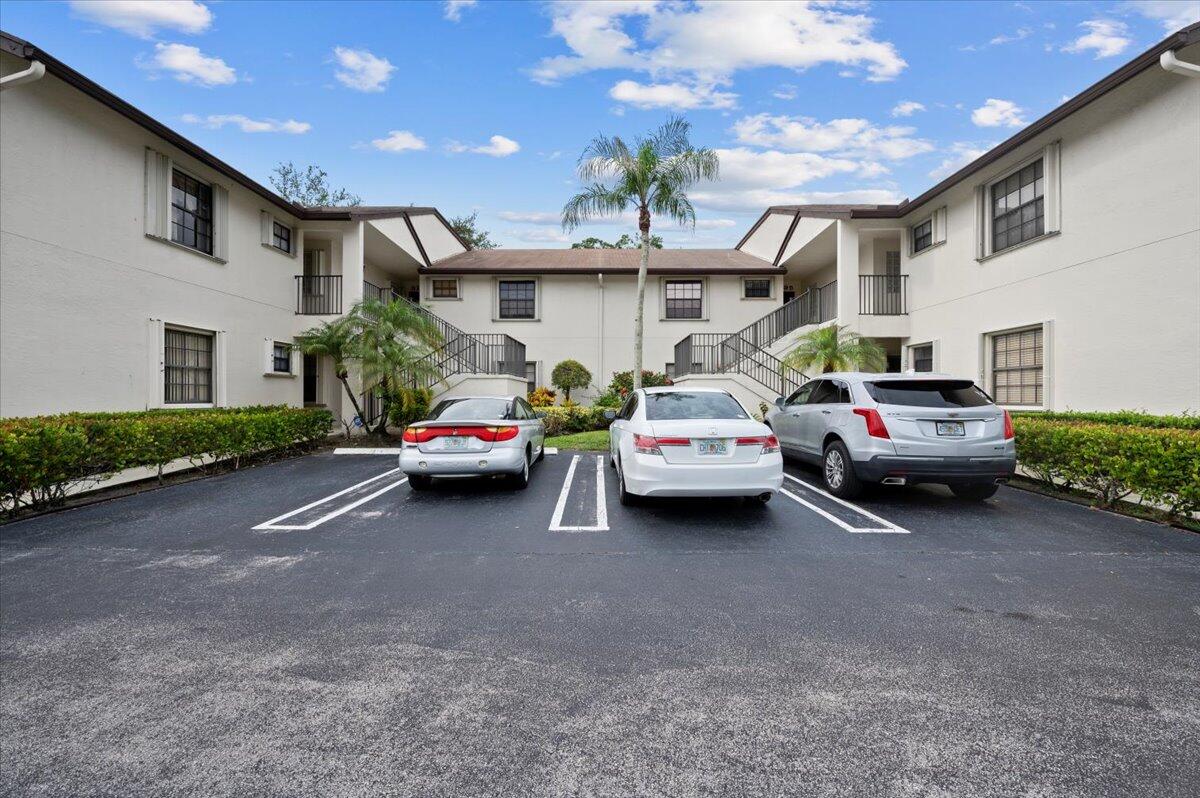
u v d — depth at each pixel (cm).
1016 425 788
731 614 370
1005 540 540
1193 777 217
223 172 1169
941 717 255
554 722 252
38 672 295
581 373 1831
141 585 422
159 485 826
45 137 829
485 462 733
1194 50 737
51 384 838
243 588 417
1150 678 289
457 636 337
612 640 332
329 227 1506
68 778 217
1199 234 739
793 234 1702
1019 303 1041
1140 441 609
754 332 1811
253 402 1309
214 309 1183
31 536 557
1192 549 511
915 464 631
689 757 228
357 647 323
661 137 1382
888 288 1456
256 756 229
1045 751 232
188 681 287
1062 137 945
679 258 2077
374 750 233
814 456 790
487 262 1984
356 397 1639
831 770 221
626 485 639
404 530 580
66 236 861
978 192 1137
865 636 337
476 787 212
